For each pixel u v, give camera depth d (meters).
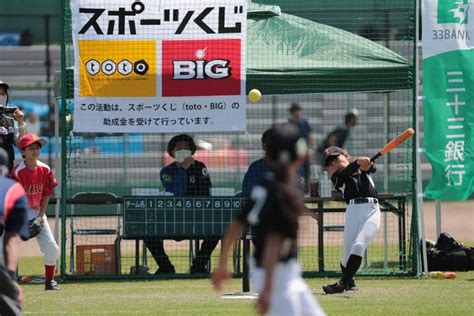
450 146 49.56
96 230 52.12
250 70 49.72
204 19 49.75
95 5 49.88
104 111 49.81
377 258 57.06
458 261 52.09
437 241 53.50
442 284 46.41
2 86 47.91
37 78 102.69
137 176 82.75
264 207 21.08
